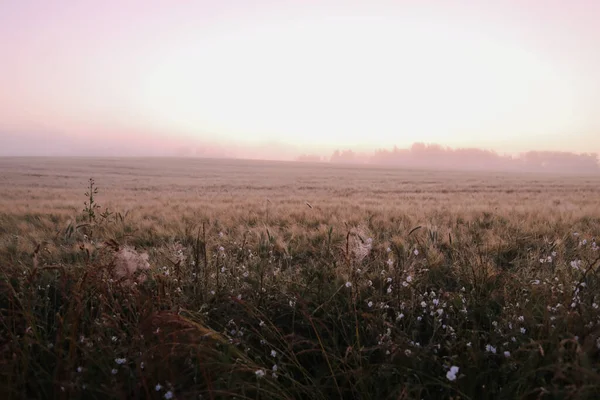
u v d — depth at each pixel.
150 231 6.79
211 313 2.99
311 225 7.86
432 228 5.96
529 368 1.99
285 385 2.28
